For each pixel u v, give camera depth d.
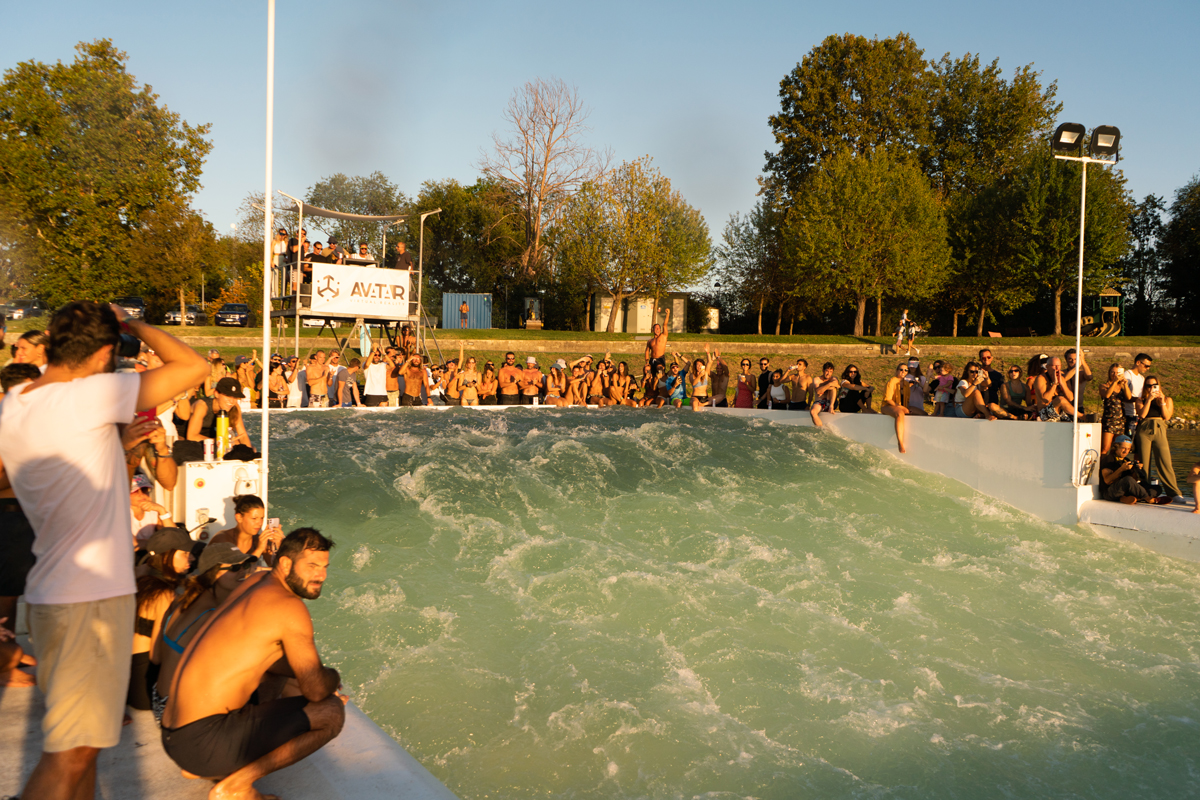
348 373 17.55
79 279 34.88
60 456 2.57
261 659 3.20
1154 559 10.27
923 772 5.78
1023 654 7.77
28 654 4.53
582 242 43.34
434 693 6.31
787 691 6.84
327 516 9.73
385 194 66.69
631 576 8.83
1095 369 31.33
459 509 10.45
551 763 5.59
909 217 40.94
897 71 49.88
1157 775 5.88
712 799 5.34
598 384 19.12
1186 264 48.38
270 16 5.14
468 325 41.09
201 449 6.33
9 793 3.22
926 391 15.41
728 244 49.97
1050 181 39.81
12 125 34.09
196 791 3.35
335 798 3.31
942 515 11.67
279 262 21.36
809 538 10.51
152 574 4.07
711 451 13.64
